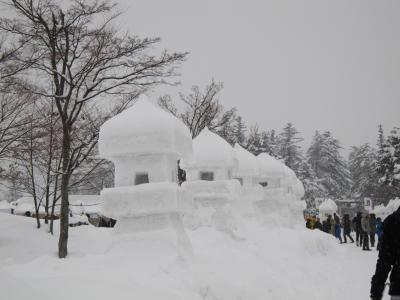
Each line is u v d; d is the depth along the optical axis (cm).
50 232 1549
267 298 941
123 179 994
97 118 1666
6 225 1533
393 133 4978
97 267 848
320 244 2005
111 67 1458
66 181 1302
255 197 1900
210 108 3055
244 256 1201
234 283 886
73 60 1376
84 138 1584
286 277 1237
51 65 1490
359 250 2433
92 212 3884
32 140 1725
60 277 692
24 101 1595
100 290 634
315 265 1608
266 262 1320
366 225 2423
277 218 2022
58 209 2977
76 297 588
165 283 786
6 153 1636
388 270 554
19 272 827
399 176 4672
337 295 1199
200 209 1459
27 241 1373
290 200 2291
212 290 840
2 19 1391
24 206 3503
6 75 1459
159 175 978
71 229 1697
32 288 525
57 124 1805
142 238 942
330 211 4188
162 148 955
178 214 1006
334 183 7606
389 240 555
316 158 8112
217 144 1512
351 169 9162
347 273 1576
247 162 1953
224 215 1458
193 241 1303
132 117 977
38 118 1617
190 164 1508
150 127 956
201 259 1002
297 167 7306
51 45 1356
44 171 1812
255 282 966
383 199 6019
